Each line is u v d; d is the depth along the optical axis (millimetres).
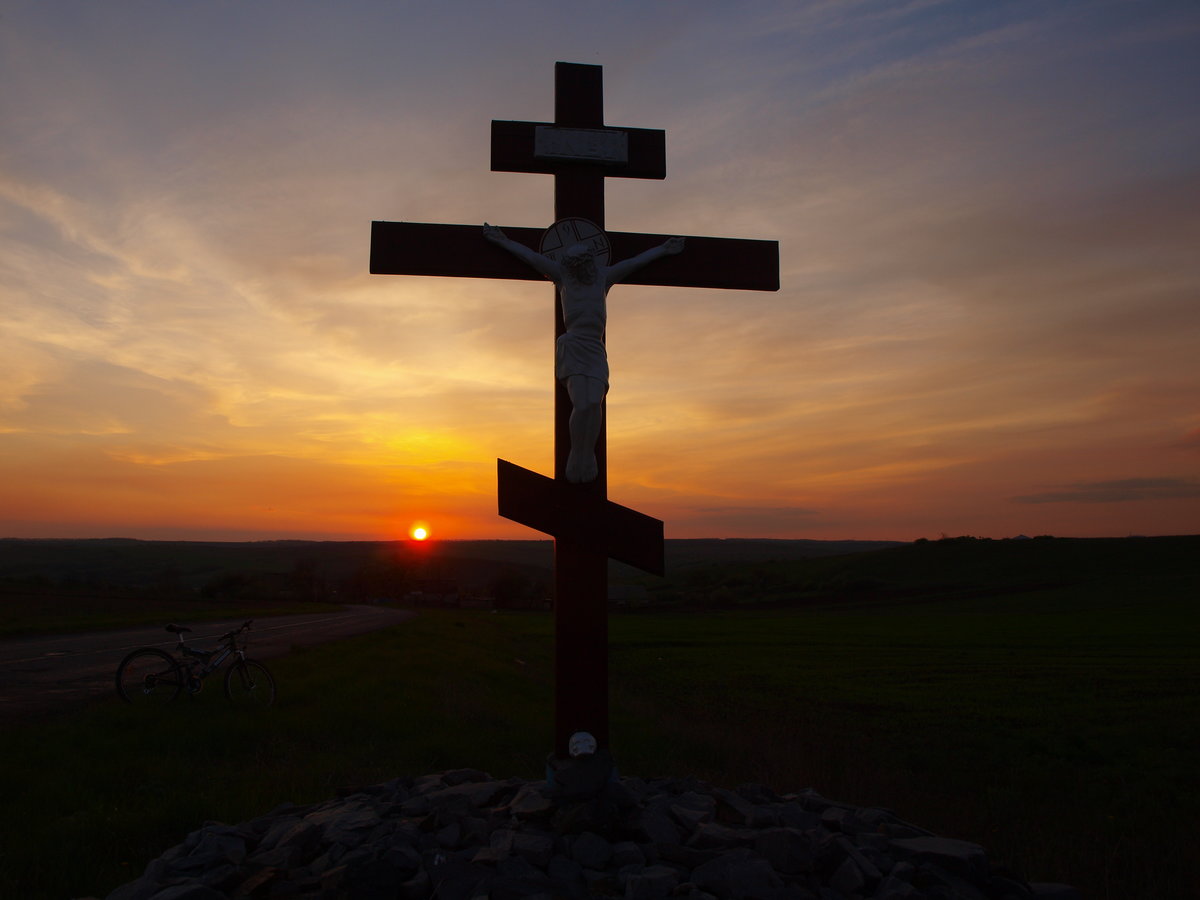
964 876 4043
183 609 39281
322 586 86250
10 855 4840
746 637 40656
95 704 11023
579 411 4668
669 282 5457
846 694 19438
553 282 5180
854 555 106500
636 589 88938
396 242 5176
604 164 5422
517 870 3740
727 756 9281
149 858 5051
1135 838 6820
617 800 4289
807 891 3646
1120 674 23547
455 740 9156
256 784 6816
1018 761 11203
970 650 31969
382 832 4227
